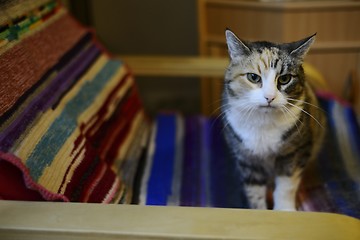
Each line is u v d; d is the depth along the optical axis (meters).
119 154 1.25
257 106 1.03
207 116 1.71
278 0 1.57
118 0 1.80
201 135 1.52
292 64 1.03
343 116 1.48
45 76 1.09
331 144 1.39
